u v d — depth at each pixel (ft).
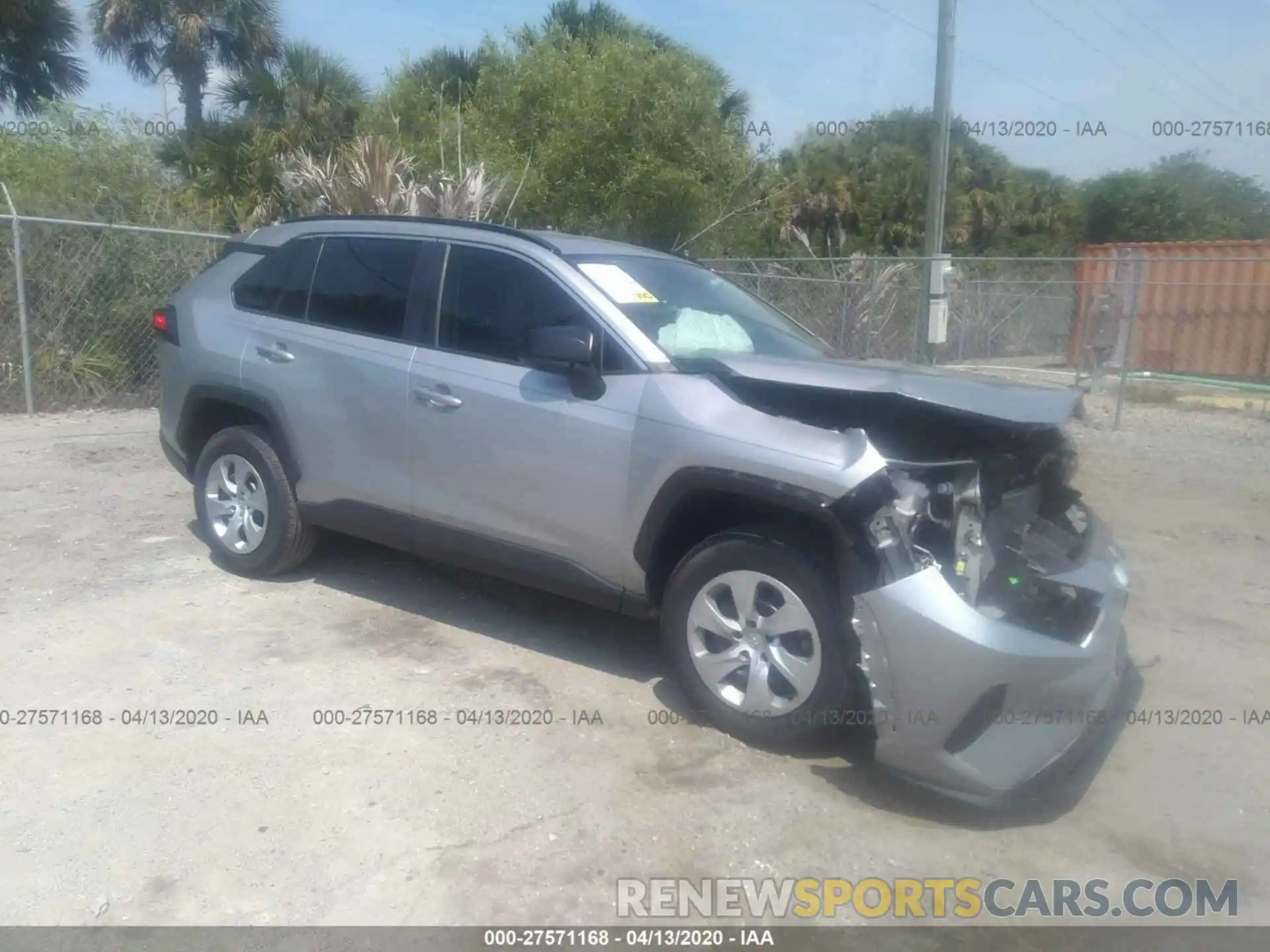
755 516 13.42
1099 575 13.19
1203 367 50.47
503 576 15.60
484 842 11.17
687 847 11.23
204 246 37.42
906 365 16.71
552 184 53.83
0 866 10.52
